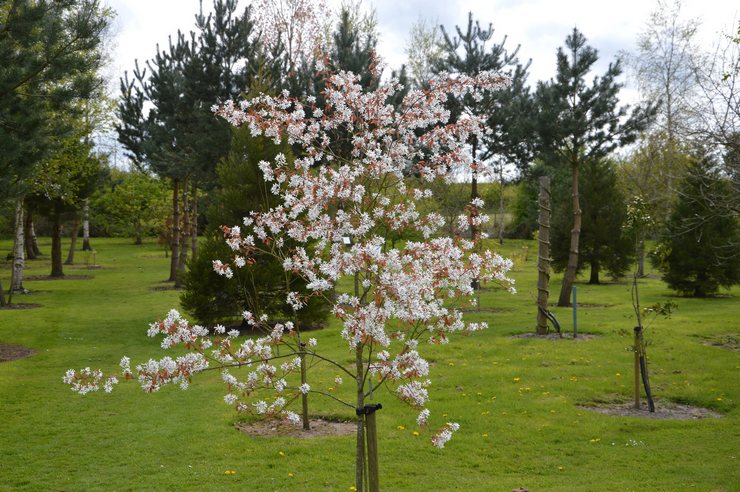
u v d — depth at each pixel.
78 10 12.81
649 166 25.38
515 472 6.29
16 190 12.65
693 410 8.52
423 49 33.25
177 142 24.52
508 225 48.78
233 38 22.70
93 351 12.98
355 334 4.51
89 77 13.15
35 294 22.89
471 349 12.33
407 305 4.47
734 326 14.70
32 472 6.30
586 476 6.08
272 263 14.12
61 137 13.66
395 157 5.59
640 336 8.65
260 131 5.53
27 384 10.12
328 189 4.96
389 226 5.47
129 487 5.88
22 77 11.95
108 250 46.16
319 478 6.08
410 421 7.98
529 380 9.96
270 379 5.13
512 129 20.27
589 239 26.52
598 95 17.77
